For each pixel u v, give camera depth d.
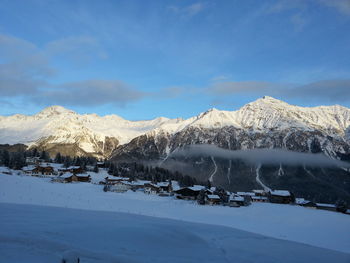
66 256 13.43
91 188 128.25
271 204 120.75
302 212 87.25
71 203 67.00
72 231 21.58
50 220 25.58
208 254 21.94
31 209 32.84
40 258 14.83
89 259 16.05
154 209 76.62
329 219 76.12
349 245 43.59
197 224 38.69
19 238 17.55
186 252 21.58
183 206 93.00
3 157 187.12
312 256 25.58
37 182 104.44
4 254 14.70
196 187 146.12
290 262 22.59
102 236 21.53
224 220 64.31
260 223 63.09
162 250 20.97
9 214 27.11
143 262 17.27
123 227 25.19
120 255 17.69
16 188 74.25
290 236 48.03
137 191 150.25
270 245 28.88
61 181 139.25
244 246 26.80
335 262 24.41
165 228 27.75
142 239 22.61
